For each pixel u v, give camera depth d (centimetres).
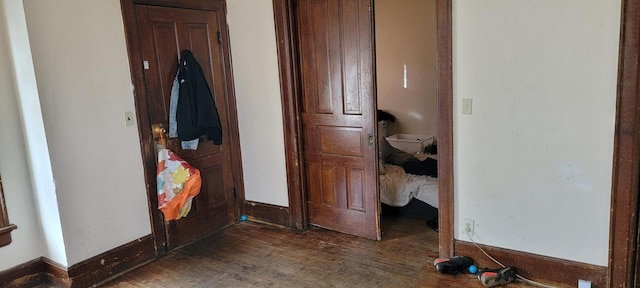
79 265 278
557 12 223
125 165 299
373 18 298
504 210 261
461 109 262
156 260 319
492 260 270
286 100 344
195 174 311
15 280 278
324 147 345
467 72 255
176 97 326
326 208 356
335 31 316
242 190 394
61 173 265
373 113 310
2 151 268
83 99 273
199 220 357
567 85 228
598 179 228
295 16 334
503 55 243
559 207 242
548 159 241
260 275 288
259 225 382
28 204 282
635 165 216
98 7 277
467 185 271
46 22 253
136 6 299
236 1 355
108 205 291
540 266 253
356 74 313
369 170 322
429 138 493
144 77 307
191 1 335
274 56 343
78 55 269
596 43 216
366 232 335
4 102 266
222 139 372
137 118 304
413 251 309
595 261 237
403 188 374
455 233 283
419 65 504
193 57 334
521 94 242
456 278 268
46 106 256
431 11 487
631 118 212
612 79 215
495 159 257
